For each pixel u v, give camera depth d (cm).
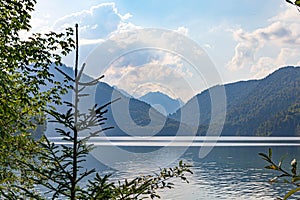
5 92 766
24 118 855
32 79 824
